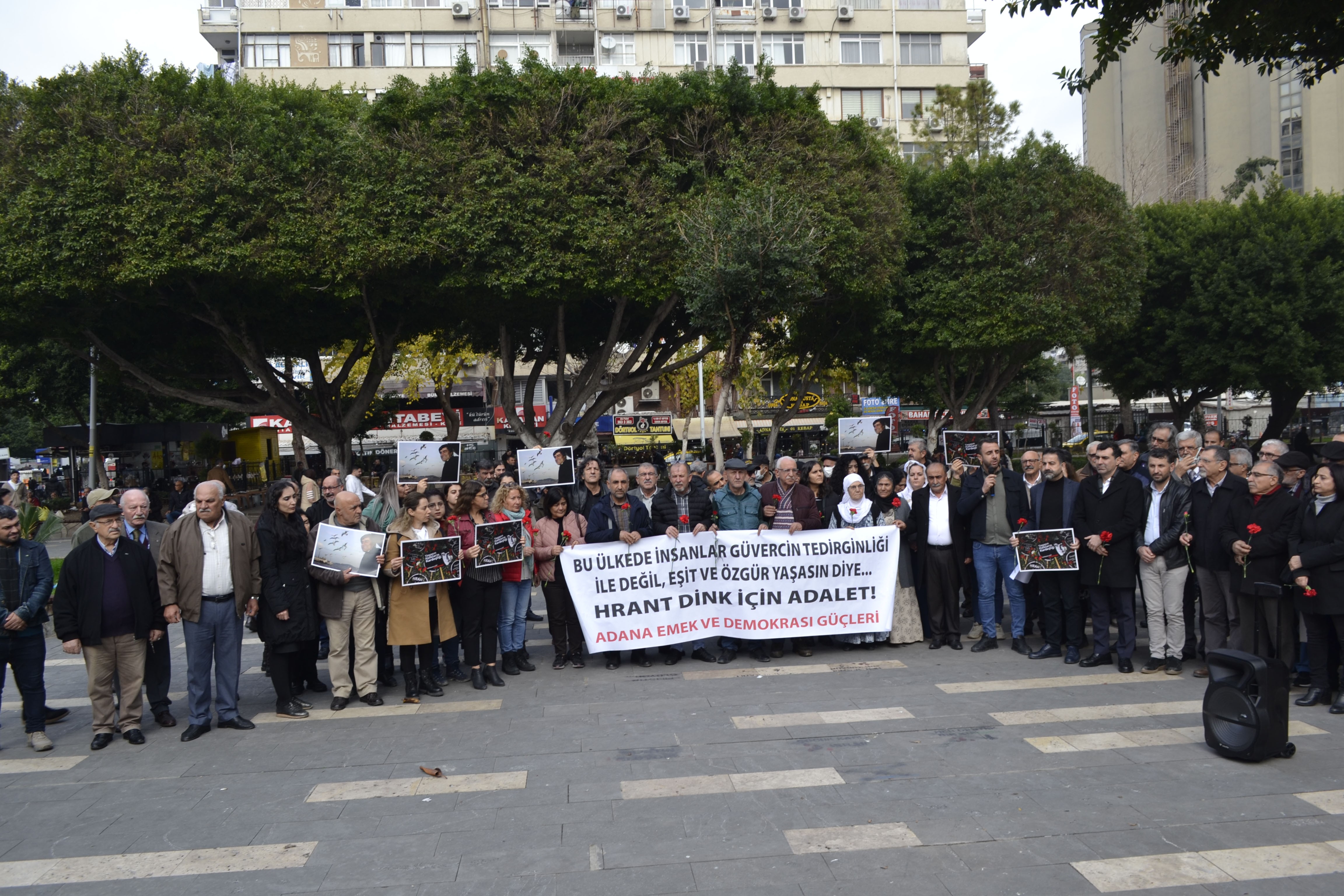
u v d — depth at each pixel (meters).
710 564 8.91
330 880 4.49
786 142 19.34
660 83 19.05
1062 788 5.35
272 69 41.44
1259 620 7.39
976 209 24.94
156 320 20.78
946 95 33.28
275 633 7.42
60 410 36.62
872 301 23.36
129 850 4.94
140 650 7.06
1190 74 64.31
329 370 37.91
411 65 42.06
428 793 5.61
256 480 32.88
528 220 17.66
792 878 4.34
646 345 22.59
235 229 17.45
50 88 17.53
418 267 18.19
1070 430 42.97
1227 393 51.78
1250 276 29.19
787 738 6.44
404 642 7.68
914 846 4.64
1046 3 8.38
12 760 6.66
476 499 8.38
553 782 5.72
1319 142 58.00
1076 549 8.29
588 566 8.74
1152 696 7.30
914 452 11.35
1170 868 4.34
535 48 43.44
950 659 8.76
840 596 9.07
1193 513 7.91
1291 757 5.79
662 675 8.51
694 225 15.75
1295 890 4.11
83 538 8.46
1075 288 24.86
